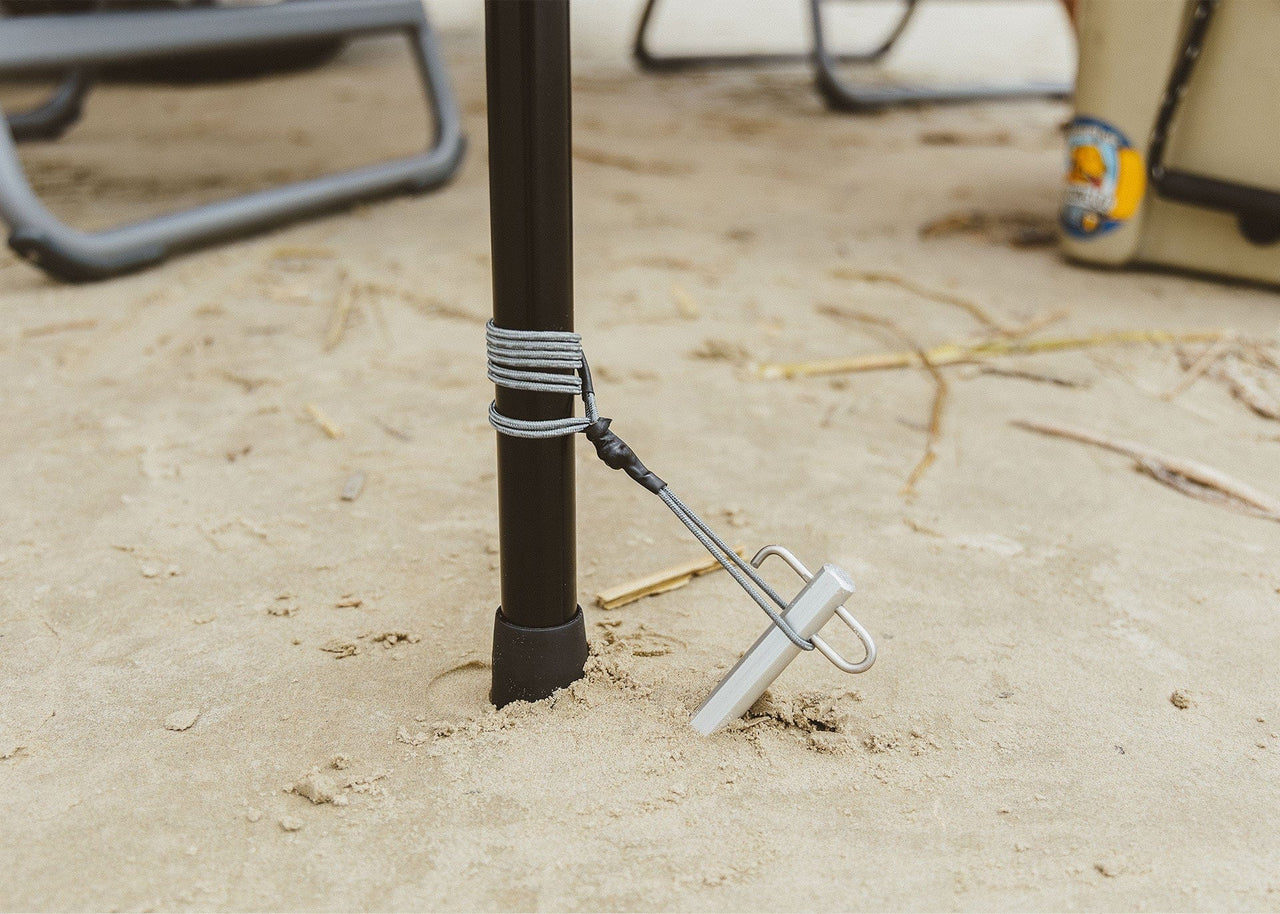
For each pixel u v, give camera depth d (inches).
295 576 78.7
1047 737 63.5
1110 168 137.9
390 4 174.4
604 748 61.3
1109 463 97.0
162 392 108.6
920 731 63.4
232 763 60.5
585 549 82.3
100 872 53.0
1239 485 92.2
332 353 118.5
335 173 179.8
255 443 98.6
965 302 133.7
